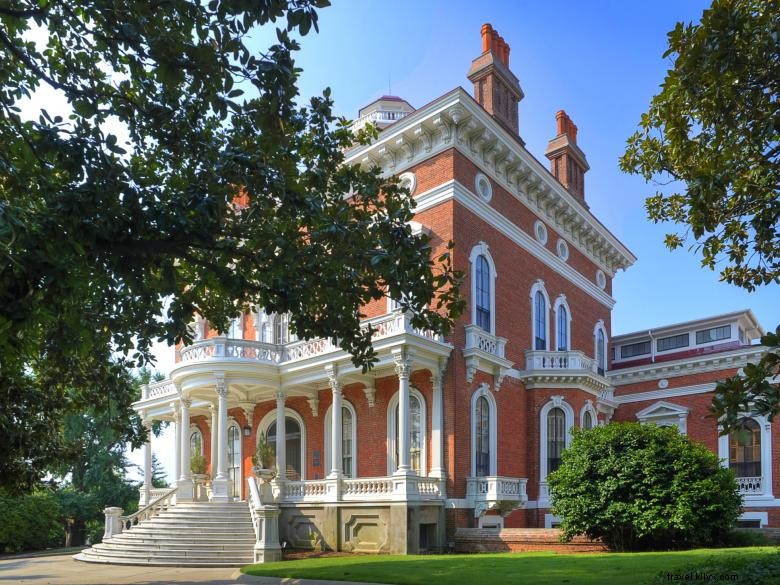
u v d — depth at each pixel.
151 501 26.91
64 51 10.38
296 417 25.86
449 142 22.27
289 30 8.08
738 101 8.74
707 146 9.72
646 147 11.12
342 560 16.97
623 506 16.14
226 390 23.03
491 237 23.78
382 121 31.59
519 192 26.06
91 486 43.41
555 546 17.88
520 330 25.23
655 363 31.72
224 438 22.81
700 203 8.89
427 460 21.12
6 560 23.88
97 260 8.98
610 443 17.17
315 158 13.04
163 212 9.20
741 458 28.44
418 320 11.49
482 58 26.45
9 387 12.91
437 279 11.32
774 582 7.56
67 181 9.23
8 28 9.52
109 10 8.59
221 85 8.73
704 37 8.25
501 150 23.88
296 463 25.66
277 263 10.81
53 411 14.97
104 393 14.48
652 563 12.48
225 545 19.41
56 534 39.16
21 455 14.46
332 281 11.26
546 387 24.88
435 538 19.64
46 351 13.04
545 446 24.42
